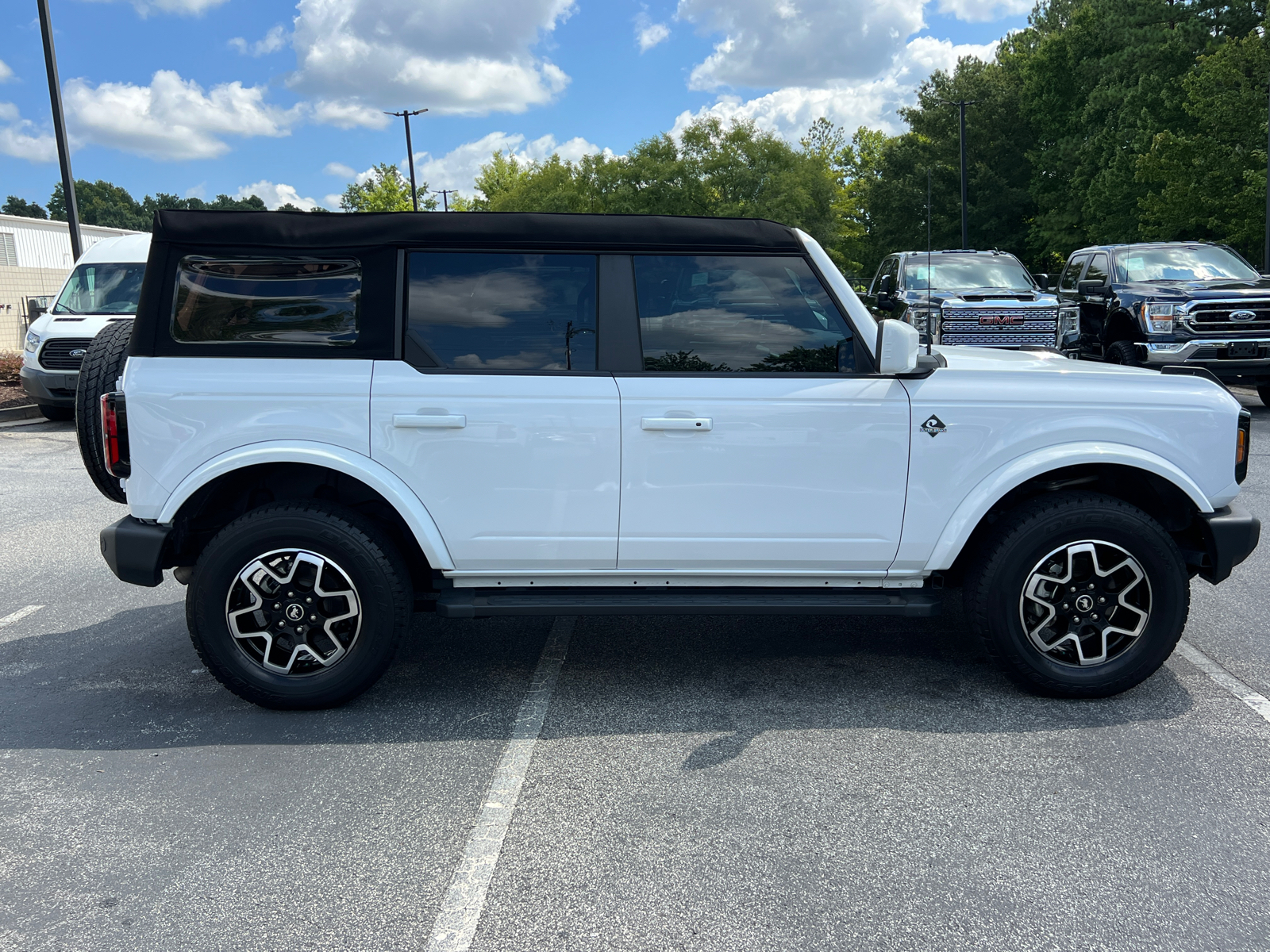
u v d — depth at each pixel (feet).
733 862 8.93
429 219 12.06
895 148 162.71
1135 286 40.37
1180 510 12.92
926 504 12.25
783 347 12.32
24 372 40.24
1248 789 10.23
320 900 8.43
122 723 12.25
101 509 25.46
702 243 12.20
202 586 11.98
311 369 11.96
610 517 12.13
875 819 9.69
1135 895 8.38
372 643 12.23
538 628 16.02
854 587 12.73
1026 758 10.98
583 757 11.16
